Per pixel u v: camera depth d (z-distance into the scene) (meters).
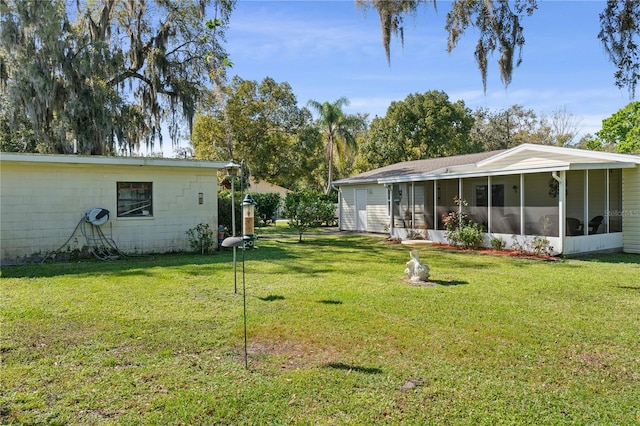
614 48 6.77
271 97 25.25
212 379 3.37
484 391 3.18
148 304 5.63
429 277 7.69
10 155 9.14
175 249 11.63
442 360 3.76
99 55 15.79
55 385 3.26
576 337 4.37
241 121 23.30
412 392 3.16
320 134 27.67
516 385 3.28
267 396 3.09
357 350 4.00
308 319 4.96
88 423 2.72
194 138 23.45
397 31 8.34
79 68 15.21
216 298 5.99
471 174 12.59
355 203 19.39
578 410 2.91
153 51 17.50
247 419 2.79
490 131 39.69
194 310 5.35
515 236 11.48
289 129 26.11
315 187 38.03
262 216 23.03
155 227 11.33
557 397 3.09
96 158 10.17
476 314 5.20
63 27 15.27
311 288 6.68
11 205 9.52
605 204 11.54
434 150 30.52
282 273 8.09
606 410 2.91
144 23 18.25
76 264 9.29
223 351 3.97
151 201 11.29
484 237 12.34
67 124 15.07
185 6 17.88
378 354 3.90
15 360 3.73
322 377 3.40
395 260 10.02
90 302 5.72
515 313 5.25
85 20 16.91
